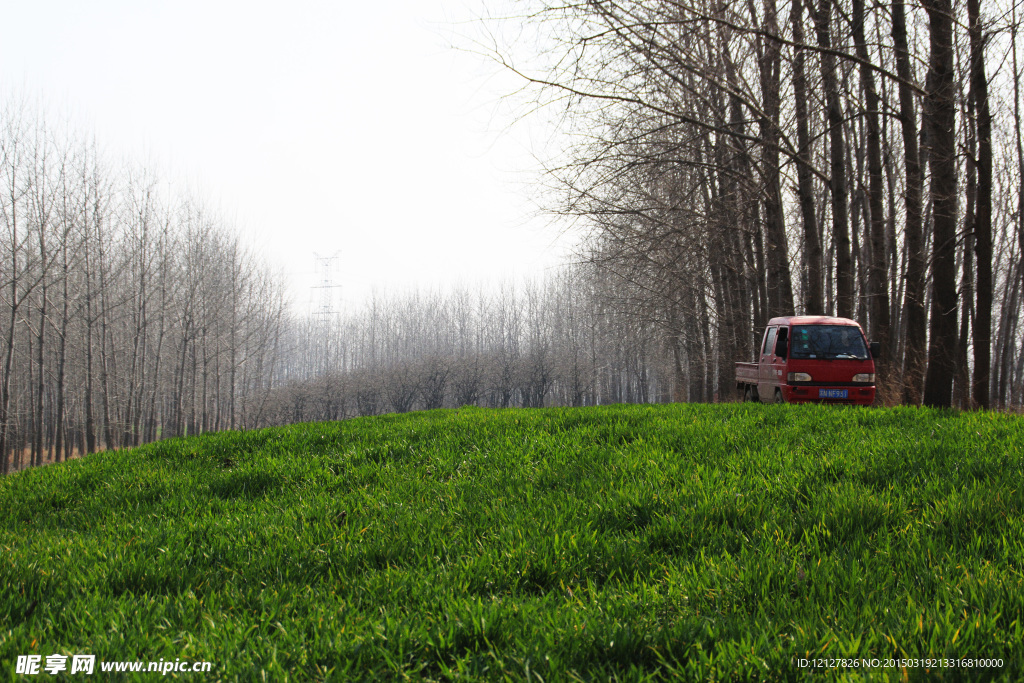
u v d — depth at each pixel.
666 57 14.42
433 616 3.18
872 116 16.75
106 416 39.41
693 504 4.73
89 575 3.92
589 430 7.99
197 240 49.94
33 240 36.78
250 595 3.56
